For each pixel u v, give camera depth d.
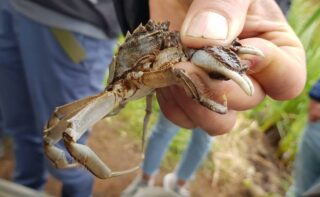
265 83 0.13
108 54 0.25
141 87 0.12
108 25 0.23
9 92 0.25
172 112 0.13
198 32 0.11
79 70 0.23
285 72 0.13
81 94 0.24
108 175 0.13
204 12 0.12
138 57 0.12
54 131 0.13
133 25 0.18
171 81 0.12
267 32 0.14
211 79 0.11
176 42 0.12
